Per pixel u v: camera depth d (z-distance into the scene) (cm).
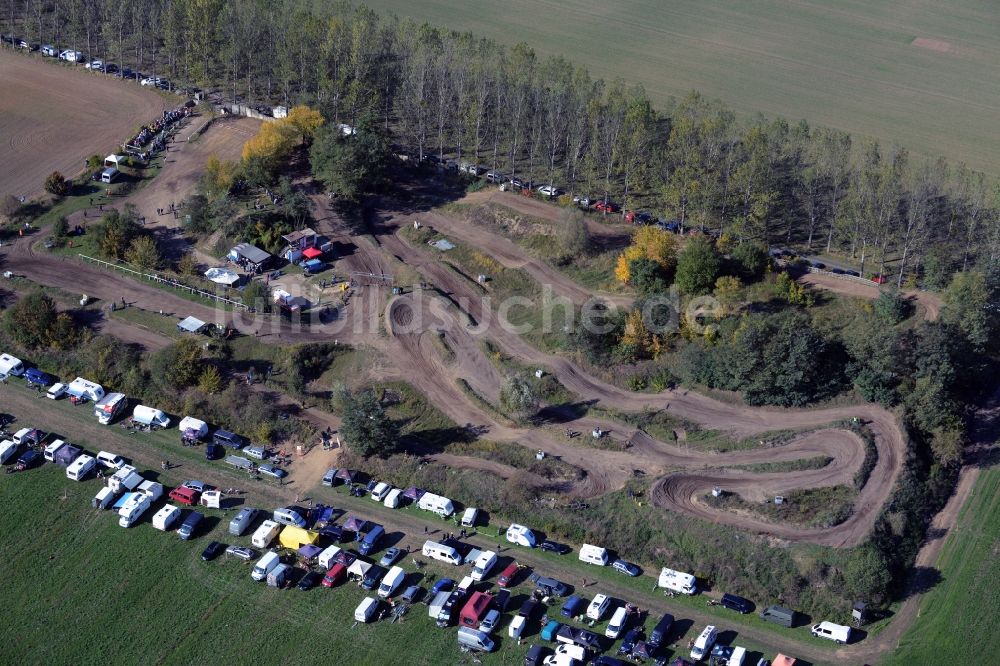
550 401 17938
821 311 19950
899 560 14888
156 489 16025
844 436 16762
